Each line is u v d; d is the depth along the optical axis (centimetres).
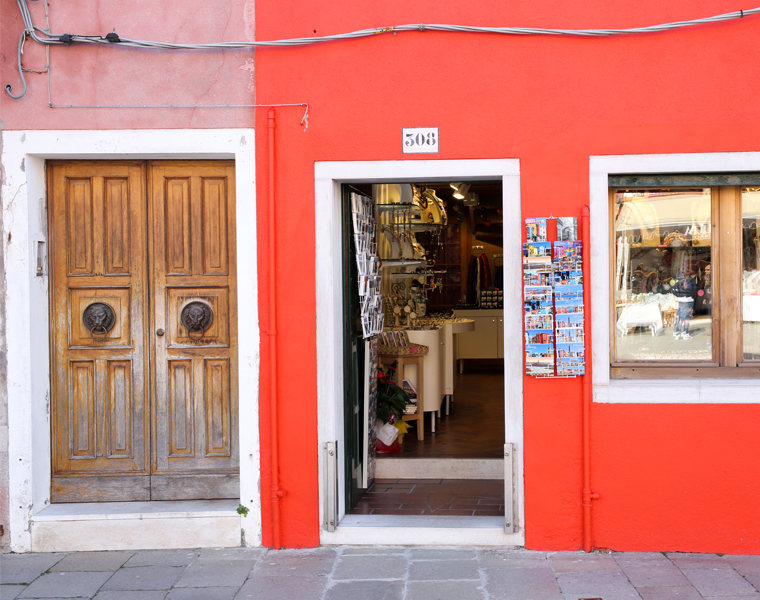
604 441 443
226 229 486
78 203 486
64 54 462
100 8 463
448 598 381
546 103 445
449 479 577
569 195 445
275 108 460
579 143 444
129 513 466
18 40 461
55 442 489
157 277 486
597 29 442
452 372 784
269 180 458
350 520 476
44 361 480
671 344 464
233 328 488
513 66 447
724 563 422
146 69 462
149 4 463
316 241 461
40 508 473
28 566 438
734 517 437
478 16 449
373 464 576
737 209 457
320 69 457
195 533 466
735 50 434
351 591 393
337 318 476
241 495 466
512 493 450
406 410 665
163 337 488
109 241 487
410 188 670
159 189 486
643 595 379
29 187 465
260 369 465
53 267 487
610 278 464
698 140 438
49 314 486
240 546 466
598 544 446
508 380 450
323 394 462
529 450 449
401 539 461
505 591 388
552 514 448
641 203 462
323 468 464
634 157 441
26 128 462
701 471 438
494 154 450
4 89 460
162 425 489
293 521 465
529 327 443
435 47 452
